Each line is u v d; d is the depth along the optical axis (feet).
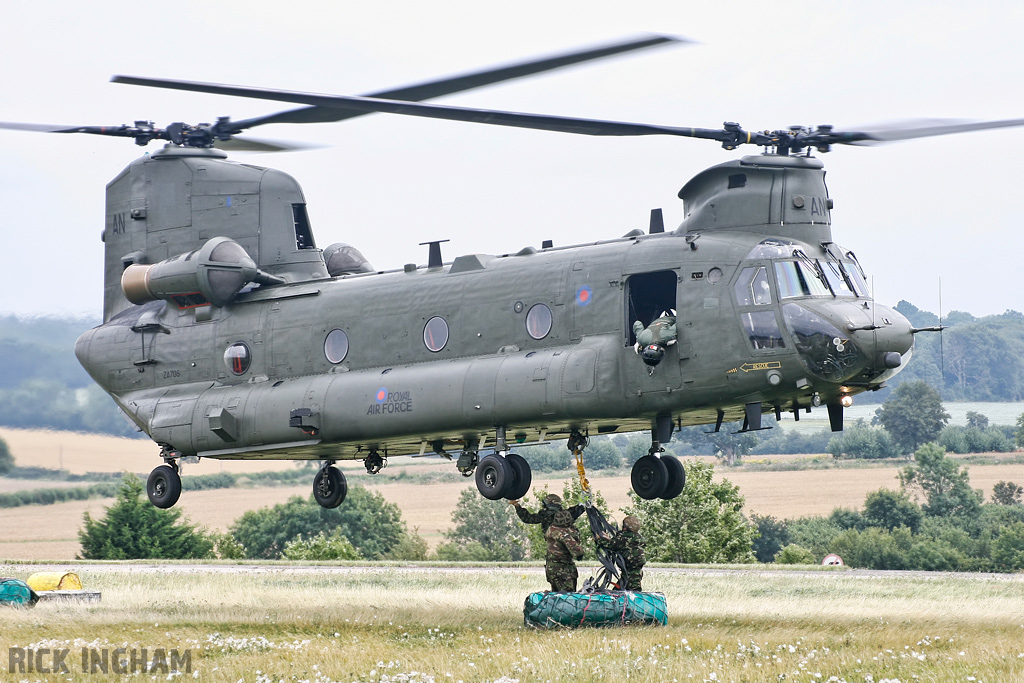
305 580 249.34
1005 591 225.15
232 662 126.11
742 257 151.53
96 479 485.15
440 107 146.92
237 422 186.09
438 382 167.53
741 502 439.22
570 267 162.91
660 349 151.43
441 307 172.86
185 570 304.71
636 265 157.17
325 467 201.36
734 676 112.57
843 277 153.89
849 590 226.17
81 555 485.56
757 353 147.74
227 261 192.44
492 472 162.40
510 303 166.30
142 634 147.23
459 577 256.52
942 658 122.21
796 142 157.69
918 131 145.79
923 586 237.86
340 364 181.68
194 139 205.87
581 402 155.33
